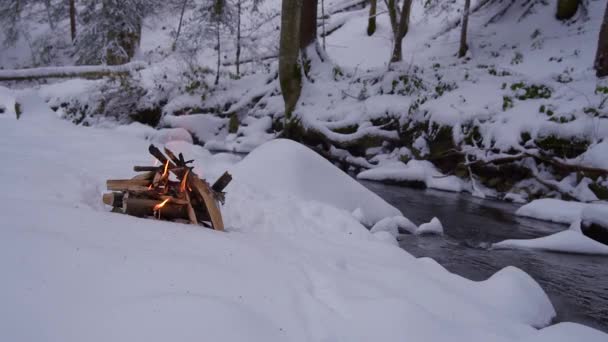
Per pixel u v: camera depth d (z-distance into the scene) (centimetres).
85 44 2248
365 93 1442
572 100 1056
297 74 1551
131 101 1808
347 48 2270
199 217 381
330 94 1519
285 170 625
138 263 225
